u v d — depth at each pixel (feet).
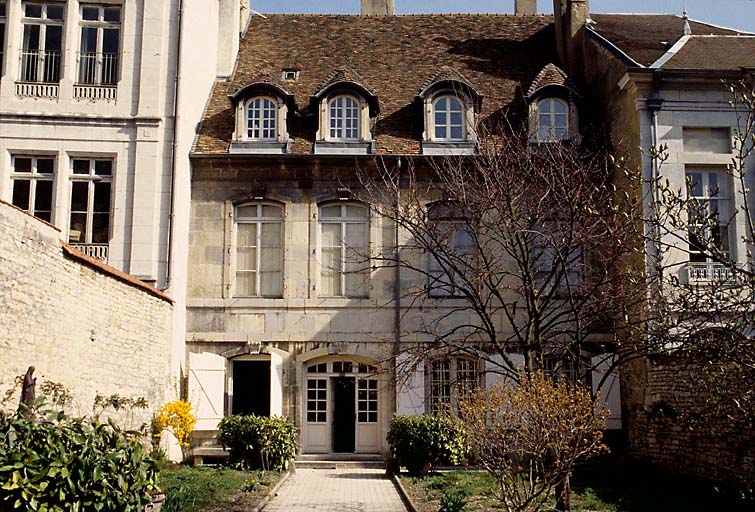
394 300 60.59
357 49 73.26
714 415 30.12
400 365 49.96
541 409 32.94
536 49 74.79
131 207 56.65
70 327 39.37
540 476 41.98
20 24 58.03
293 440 55.06
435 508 39.17
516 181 47.57
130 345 47.73
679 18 75.31
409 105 65.92
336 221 62.13
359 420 60.70
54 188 56.54
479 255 52.60
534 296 41.86
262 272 61.77
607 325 58.44
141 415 49.42
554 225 46.06
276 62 71.97
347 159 61.87
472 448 35.50
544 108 63.52
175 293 56.90
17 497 20.86
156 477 25.40
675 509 38.70
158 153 57.36
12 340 33.68
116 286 45.57
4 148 56.44
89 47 58.75
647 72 56.39
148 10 59.11
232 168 62.03
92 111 57.47
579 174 49.67
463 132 62.85
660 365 51.80
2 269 32.91
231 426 53.52
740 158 30.19
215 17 69.67
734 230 55.88
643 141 56.49
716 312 28.68
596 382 58.75
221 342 60.23
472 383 59.47
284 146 62.23
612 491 44.68
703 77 56.65
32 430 22.04
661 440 51.55
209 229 61.46
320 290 61.31
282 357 60.13
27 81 57.36
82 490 22.02
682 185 56.03
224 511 37.35
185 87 59.41
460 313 60.29
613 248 47.78
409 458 51.78
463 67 71.00
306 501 42.63
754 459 39.96
